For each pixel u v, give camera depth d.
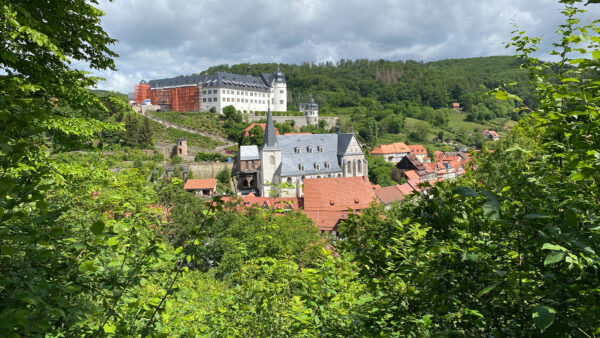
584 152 3.83
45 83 13.09
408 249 5.05
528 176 4.49
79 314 3.61
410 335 4.52
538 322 2.90
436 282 4.35
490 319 4.18
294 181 84.81
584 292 3.41
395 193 71.75
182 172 91.62
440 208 4.30
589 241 3.39
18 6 10.33
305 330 6.43
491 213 3.34
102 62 15.98
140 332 4.54
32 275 3.59
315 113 157.88
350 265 6.01
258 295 6.98
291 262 6.91
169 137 118.31
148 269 5.41
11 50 11.45
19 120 3.44
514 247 4.14
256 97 157.38
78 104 15.07
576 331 3.29
